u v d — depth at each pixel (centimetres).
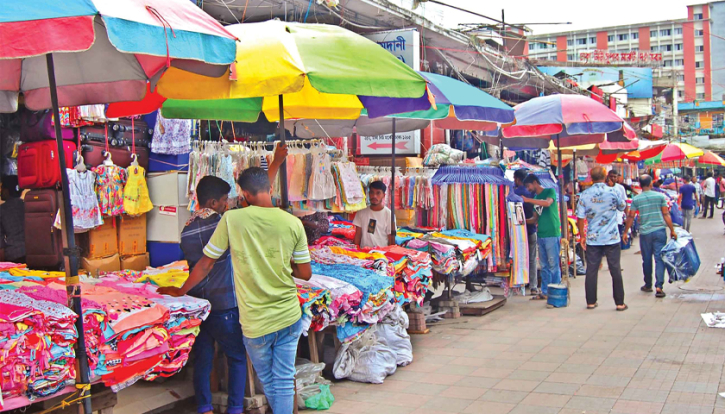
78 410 377
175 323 401
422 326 741
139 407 467
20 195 633
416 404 495
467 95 660
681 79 9969
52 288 413
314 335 541
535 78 1572
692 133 5397
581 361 602
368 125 795
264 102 586
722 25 9831
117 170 623
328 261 619
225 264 437
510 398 501
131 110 516
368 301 536
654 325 749
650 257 973
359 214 740
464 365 602
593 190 852
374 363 557
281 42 436
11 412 354
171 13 326
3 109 422
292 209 657
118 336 368
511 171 1166
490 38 1534
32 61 413
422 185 870
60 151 345
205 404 450
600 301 926
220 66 371
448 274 798
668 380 533
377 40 987
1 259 607
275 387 400
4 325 320
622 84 3225
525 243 901
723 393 491
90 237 610
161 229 670
